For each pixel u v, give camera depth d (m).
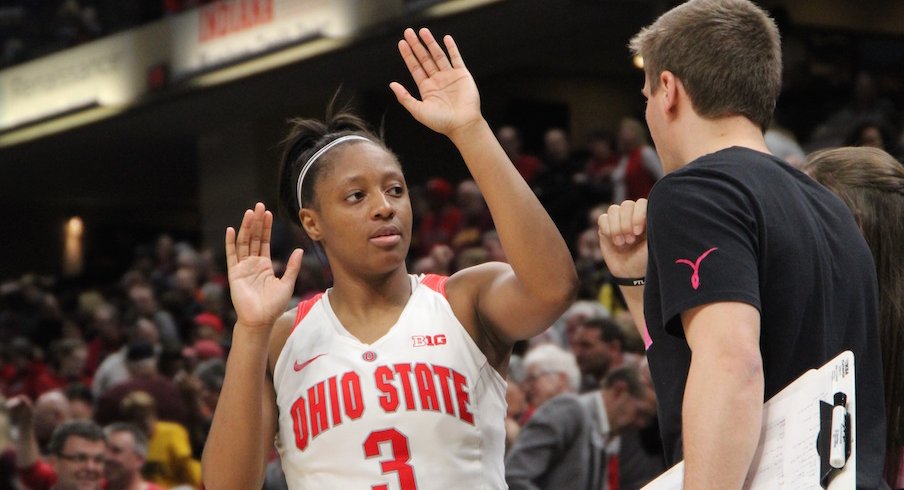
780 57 4.93
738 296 4.27
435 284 5.83
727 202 4.45
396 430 5.47
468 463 5.54
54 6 36.53
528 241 5.34
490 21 25.50
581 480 9.64
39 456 14.38
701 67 4.80
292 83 30.20
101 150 37.09
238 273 5.51
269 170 34.09
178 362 17.55
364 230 5.60
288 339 5.76
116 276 40.41
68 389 16.88
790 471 4.30
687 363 4.62
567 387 11.74
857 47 26.77
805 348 4.55
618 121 31.92
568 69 31.28
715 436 4.11
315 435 5.55
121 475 11.82
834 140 20.73
